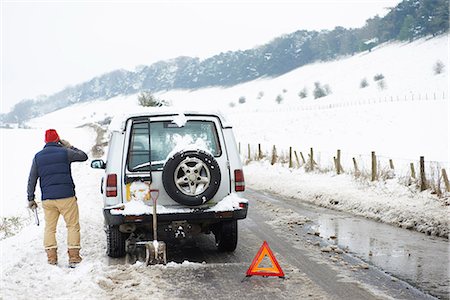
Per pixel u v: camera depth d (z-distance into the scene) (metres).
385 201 12.92
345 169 21.47
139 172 7.65
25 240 8.84
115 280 6.63
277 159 29.92
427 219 10.50
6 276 6.51
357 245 8.84
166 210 7.55
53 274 6.80
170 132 7.93
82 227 10.34
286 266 7.35
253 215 12.57
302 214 12.72
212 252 8.47
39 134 51.59
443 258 7.81
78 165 26.98
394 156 33.28
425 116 57.38
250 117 91.06
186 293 6.09
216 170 7.55
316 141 52.84
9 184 23.48
